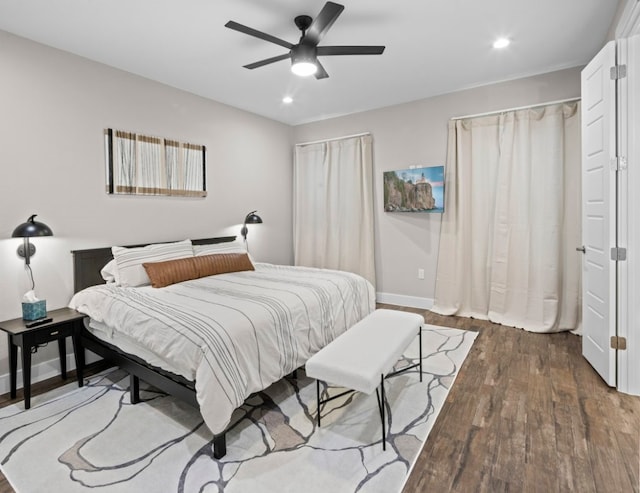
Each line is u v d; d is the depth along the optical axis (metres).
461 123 3.81
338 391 2.38
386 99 4.11
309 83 3.57
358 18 2.42
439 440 1.84
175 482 1.58
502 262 3.64
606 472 1.59
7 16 2.31
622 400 2.18
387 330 2.25
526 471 1.61
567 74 3.29
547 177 3.38
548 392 2.29
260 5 2.25
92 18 2.36
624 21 2.12
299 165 5.09
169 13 2.32
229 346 1.82
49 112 2.69
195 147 3.80
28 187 2.59
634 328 2.21
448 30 2.59
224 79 3.43
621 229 2.21
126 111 3.19
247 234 4.50
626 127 2.16
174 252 3.28
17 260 2.55
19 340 2.25
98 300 2.50
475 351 2.99
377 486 1.54
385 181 4.38
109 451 1.80
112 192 3.08
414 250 4.32
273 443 1.84
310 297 2.51
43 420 2.09
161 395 2.38
